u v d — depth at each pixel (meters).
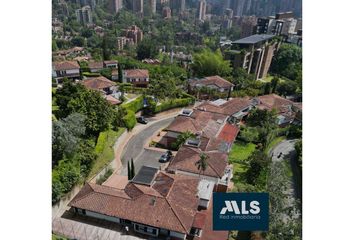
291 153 45.47
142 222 29.62
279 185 34.00
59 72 66.12
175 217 29.84
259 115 52.88
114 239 29.44
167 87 63.00
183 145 42.06
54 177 31.84
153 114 60.44
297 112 51.34
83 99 44.47
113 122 49.25
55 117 43.50
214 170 36.94
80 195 32.53
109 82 65.12
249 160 41.84
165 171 39.06
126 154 45.00
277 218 29.17
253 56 58.38
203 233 29.77
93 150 39.25
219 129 49.06
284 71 56.12
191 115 51.94
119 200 31.64
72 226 30.39
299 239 26.89
